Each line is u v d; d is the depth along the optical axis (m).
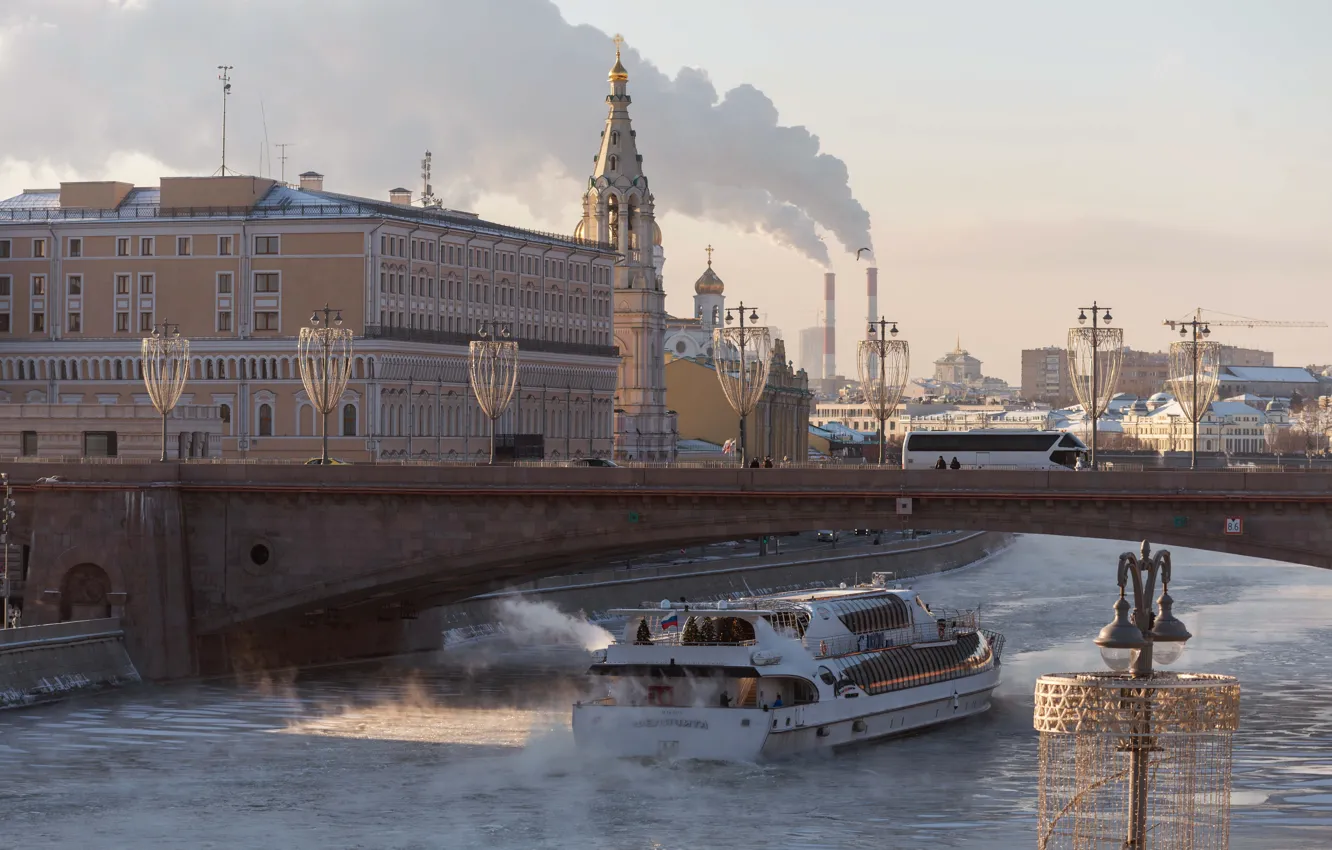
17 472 152.50
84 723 129.75
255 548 150.88
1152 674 47.09
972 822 102.38
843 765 117.38
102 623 147.12
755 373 179.75
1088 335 166.62
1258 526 130.50
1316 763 115.81
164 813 104.50
